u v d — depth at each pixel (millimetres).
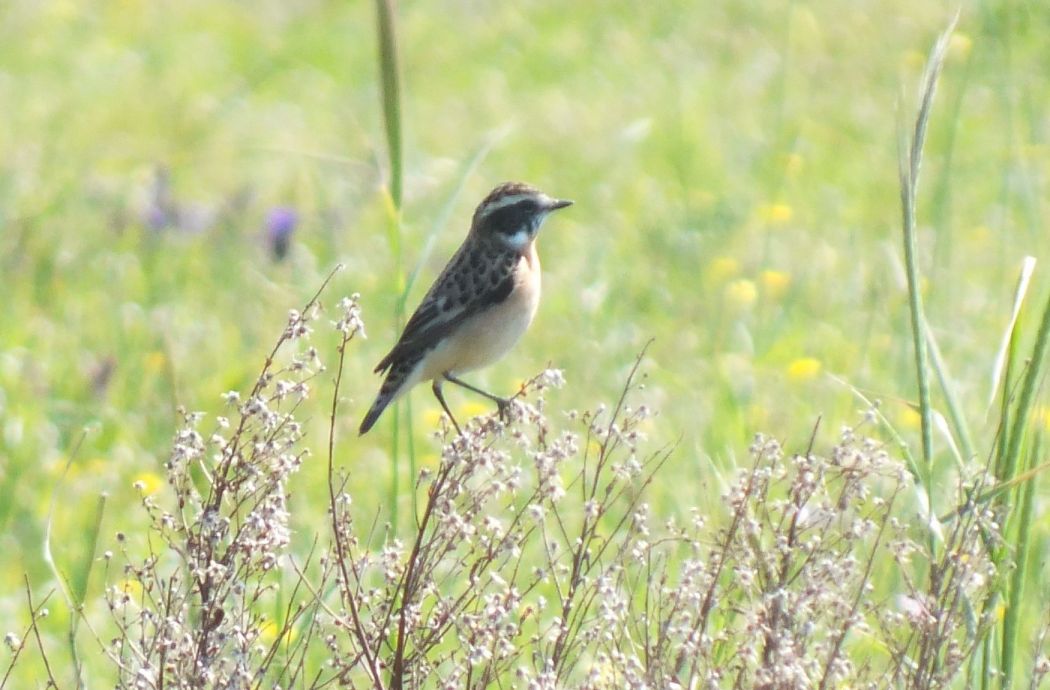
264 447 6934
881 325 15328
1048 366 10391
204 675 6840
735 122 22562
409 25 28281
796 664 6793
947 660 7301
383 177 10180
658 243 18203
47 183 20328
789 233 18344
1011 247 16938
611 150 21594
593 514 7137
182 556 7043
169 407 13461
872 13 25594
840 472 7297
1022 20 22812
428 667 7125
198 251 18047
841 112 22359
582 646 7535
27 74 26125
